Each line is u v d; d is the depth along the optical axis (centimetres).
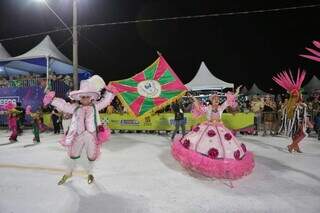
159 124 1508
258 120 1448
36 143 1153
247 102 1911
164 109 1584
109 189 566
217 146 639
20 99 1770
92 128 600
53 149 1008
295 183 616
